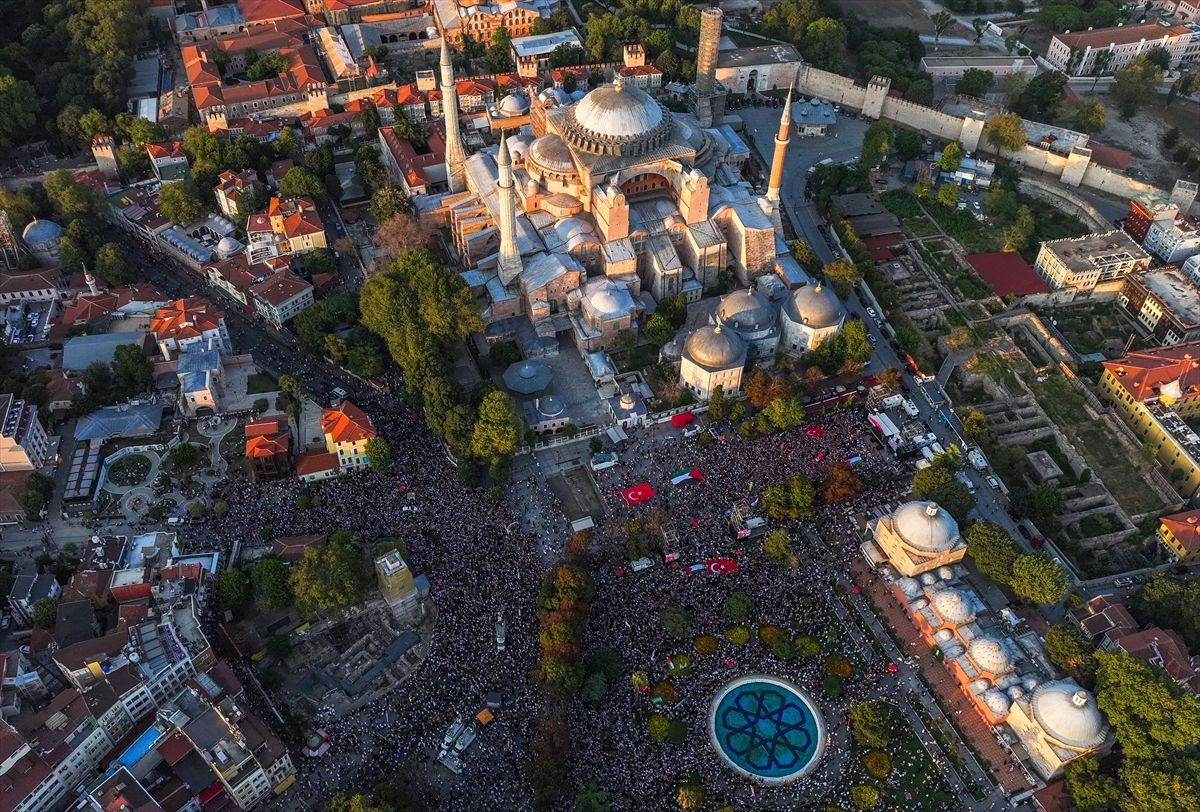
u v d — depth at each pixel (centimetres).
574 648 19138
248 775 16912
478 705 18725
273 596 19938
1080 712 17775
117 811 16188
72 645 18525
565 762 17688
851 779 18112
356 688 19350
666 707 19000
